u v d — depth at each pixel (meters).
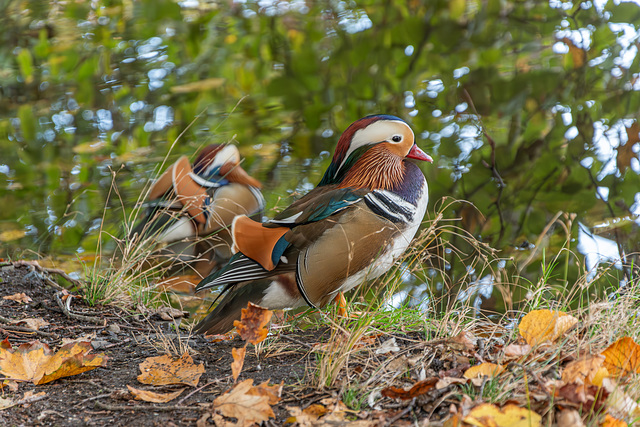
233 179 8.66
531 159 10.19
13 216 11.23
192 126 11.85
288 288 5.82
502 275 8.64
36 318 6.27
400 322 5.78
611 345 4.24
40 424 4.11
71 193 11.38
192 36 11.46
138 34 12.31
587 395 3.76
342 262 5.72
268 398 4.05
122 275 7.15
